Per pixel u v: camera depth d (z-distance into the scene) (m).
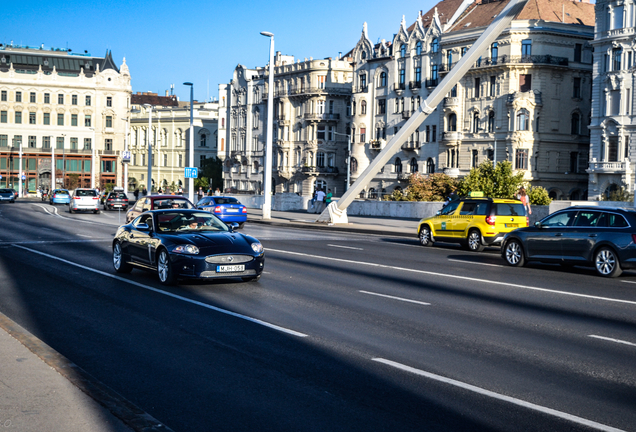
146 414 5.62
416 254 21.08
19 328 8.66
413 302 11.91
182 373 7.37
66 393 6.09
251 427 5.77
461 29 74.62
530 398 6.57
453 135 76.00
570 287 14.10
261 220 39.00
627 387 6.96
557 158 72.12
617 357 8.21
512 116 70.56
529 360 8.02
